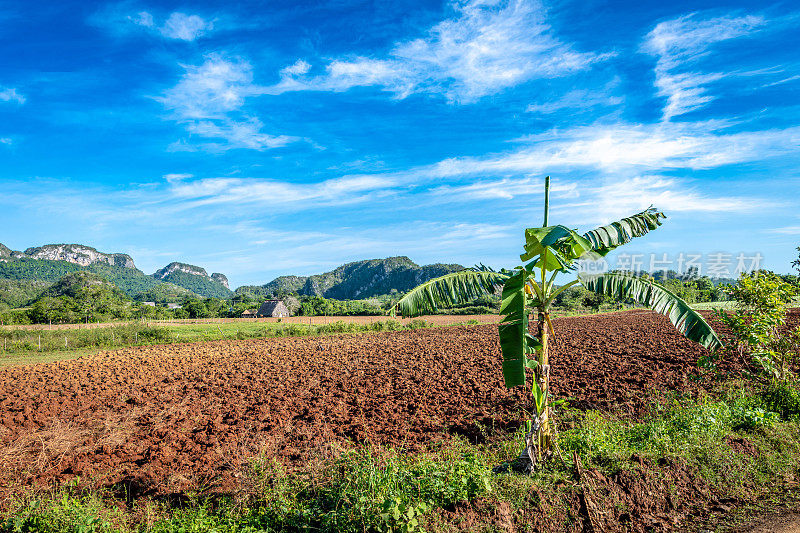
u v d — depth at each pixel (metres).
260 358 20.98
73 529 5.20
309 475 5.98
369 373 15.82
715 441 6.99
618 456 6.32
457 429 8.82
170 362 20.30
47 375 17.38
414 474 5.80
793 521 5.27
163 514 5.70
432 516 5.01
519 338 5.82
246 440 8.34
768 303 9.69
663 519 5.47
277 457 7.32
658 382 11.48
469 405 10.62
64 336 28.25
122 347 27.84
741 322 9.88
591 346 19.33
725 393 9.52
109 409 11.81
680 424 7.46
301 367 17.86
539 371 6.57
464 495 5.37
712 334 6.57
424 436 8.41
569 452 6.55
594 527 5.11
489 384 12.92
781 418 8.33
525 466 6.14
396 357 19.53
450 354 19.73
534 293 7.14
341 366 17.69
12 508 5.68
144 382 15.55
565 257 6.61
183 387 14.49
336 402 11.50
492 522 5.01
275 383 14.62
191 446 8.41
